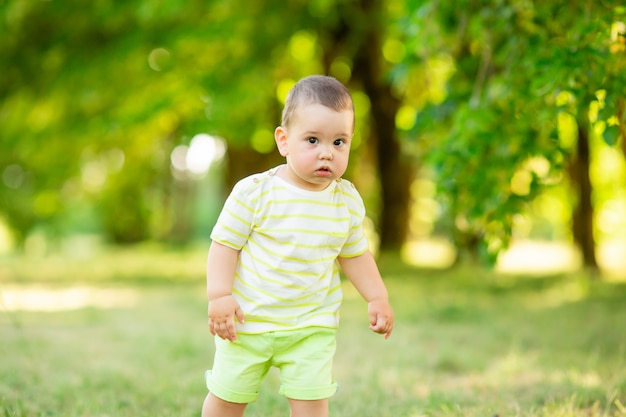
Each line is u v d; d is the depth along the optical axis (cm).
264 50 1121
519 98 452
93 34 1125
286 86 1322
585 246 1178
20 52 1123
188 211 3206
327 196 273
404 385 420
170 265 1568
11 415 332
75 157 1461
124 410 357
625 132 441
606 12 418
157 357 506
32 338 579
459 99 552
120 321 701
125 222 2673
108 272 1380
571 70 384
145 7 934
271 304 266
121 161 2012
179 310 793
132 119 1089
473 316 715
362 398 384
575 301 842
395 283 1063
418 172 1775
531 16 445
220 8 1022
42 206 2173
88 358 500
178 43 1048
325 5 998
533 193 503
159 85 1106
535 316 717
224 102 1062
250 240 272
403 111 1421
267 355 268
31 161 1452
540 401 371
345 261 289
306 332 266
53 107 1162
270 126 1295
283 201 268
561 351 522
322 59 1324
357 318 713
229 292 266
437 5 485
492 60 496
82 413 352
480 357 499
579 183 1171
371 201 1808
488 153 496
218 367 274
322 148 259
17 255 2211
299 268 267
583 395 371
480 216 500
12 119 1195
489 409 344
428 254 2050
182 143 1138
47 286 1095
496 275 1204
